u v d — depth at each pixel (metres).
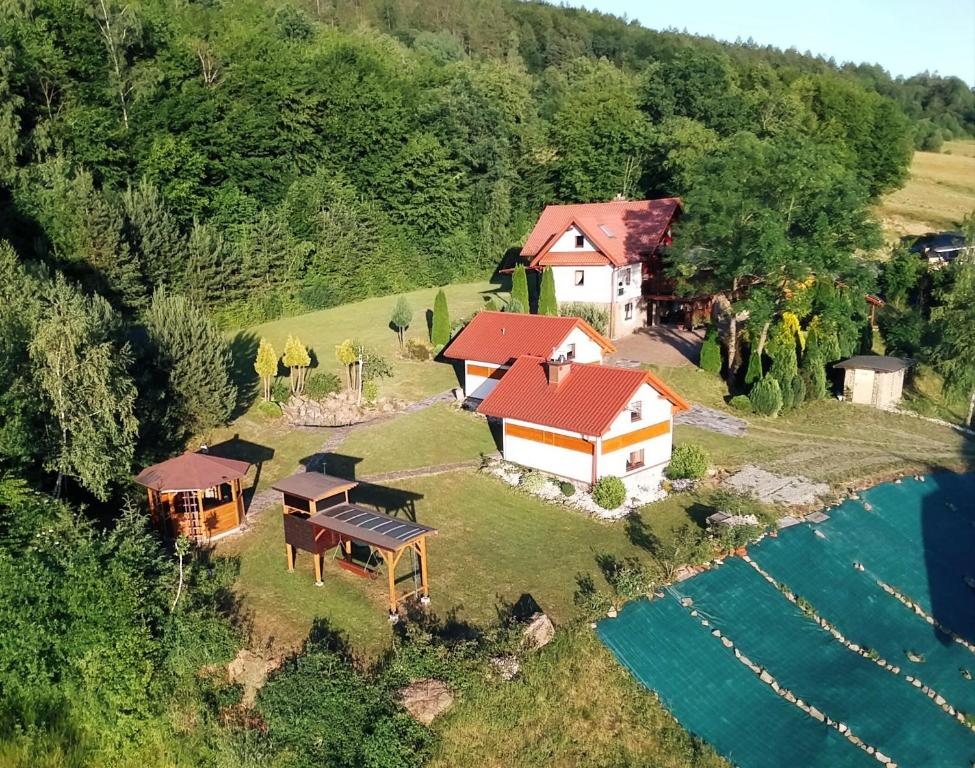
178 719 21.03
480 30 130.00
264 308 54.78
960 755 21.66
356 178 67.94
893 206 94.25
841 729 21.70
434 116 73.56
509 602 24.94
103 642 21.50
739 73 102.81
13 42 49.22
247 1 74.88
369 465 34.41
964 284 52.03
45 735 20.73
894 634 26.33
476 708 20.70
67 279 42.38
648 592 25.39
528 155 82.75
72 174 48.34
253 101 61.75
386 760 19.02
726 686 22.56
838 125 92.56
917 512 33.50
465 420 39.53
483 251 72.00
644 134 78.56
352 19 117.44
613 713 21.45
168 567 24.41
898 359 48.56
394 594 23.56
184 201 55.84
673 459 34.47
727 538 28.20
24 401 24.48
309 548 24.83
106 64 53.78
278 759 19.56
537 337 40.22
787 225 44.16
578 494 32.19
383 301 61.56
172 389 32.97
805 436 41.12
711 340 47.25
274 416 37.78
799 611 26.23
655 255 55.09
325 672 21.02
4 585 21.58
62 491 27.27
